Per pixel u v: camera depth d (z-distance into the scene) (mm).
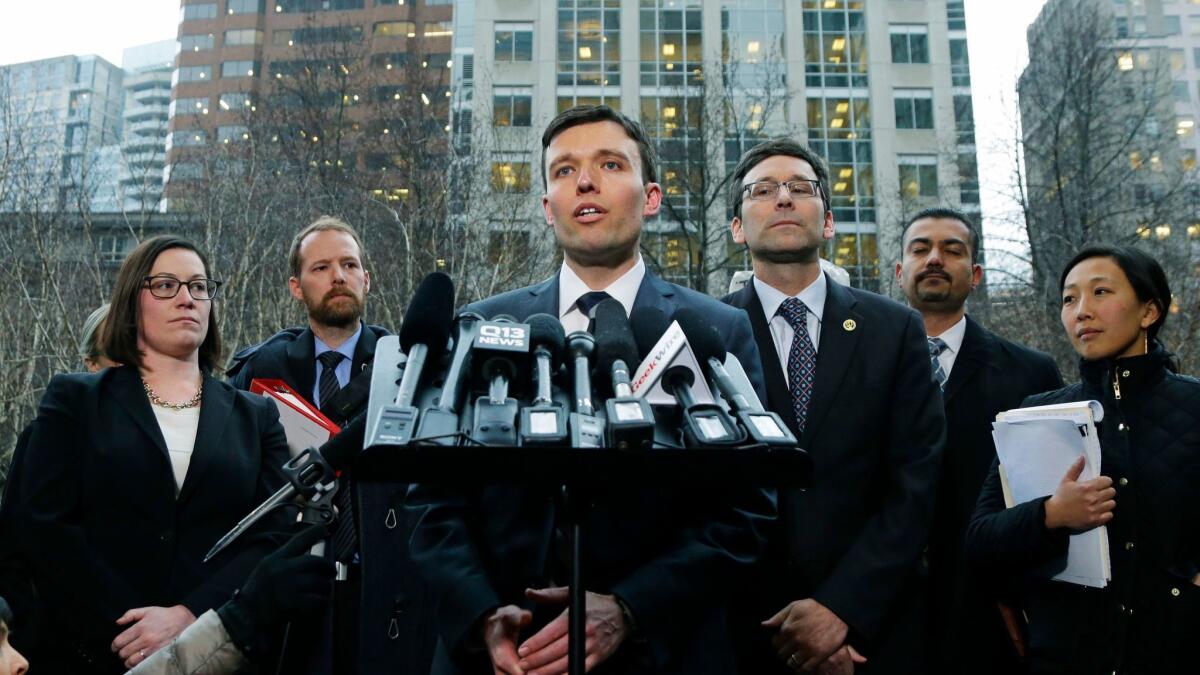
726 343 2115
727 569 1707
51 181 13859
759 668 2430
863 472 2529
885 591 2271
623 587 1600
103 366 3410
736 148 22188
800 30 31141
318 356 3857
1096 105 19141
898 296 22047
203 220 14133
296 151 19484
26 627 2396
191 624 2113
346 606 3059
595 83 29578
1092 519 2348
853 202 29812
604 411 1495
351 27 26953
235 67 61438
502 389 1342
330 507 2141
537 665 1544
